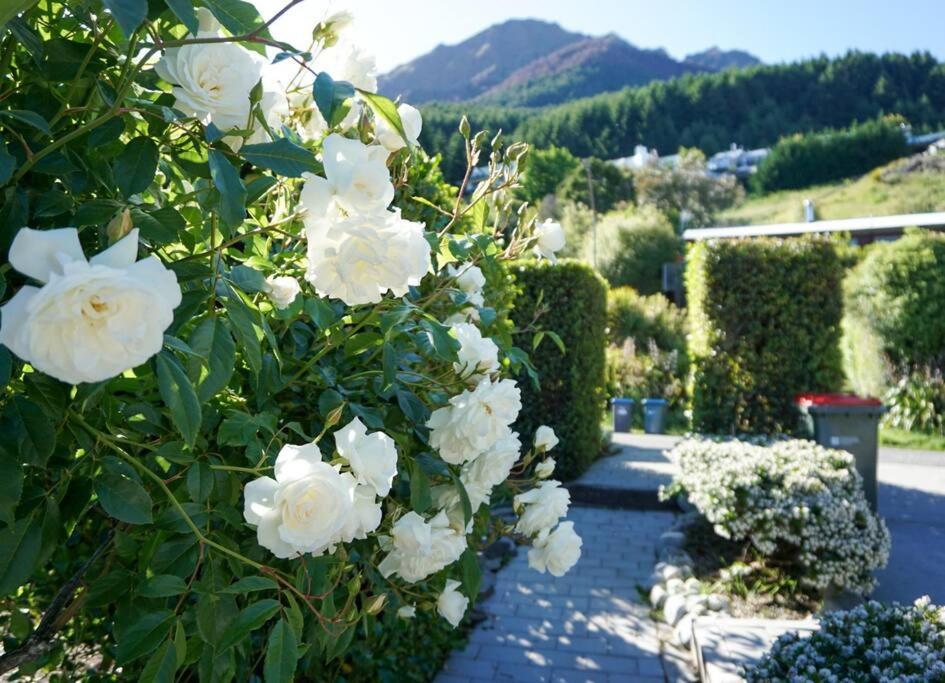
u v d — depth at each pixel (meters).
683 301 21.83
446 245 2.10
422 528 1.73
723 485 4.89
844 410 6.07
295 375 1.79
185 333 1.42
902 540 5.94
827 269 8.27
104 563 1.99
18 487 1.12
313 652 1.85
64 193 1.21
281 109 1.79
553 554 2.18
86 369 0.82
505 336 2.46
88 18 1.19
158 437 1.65
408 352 2.12
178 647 1.24
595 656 4.14
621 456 8.85
